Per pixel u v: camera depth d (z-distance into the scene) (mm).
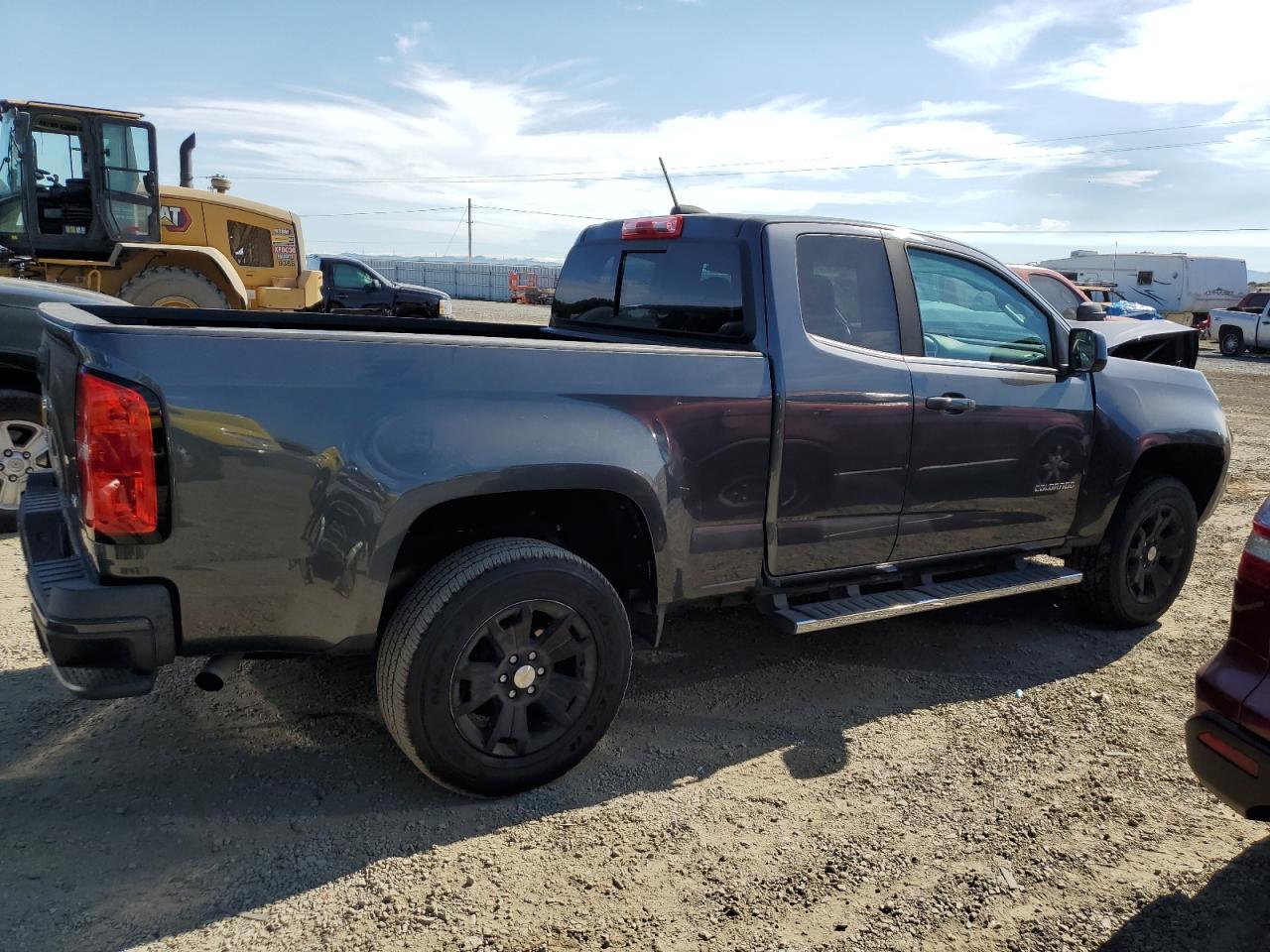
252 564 2652
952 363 4059
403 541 3193
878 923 2555
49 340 3131
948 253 4203
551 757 3117
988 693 4082
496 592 2912
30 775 3074
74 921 2414
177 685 3762
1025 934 2537
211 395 2551
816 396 3588
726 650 4469
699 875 2732
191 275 11875
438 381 2852
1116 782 3352
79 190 11266
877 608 3820
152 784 3061
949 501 4070
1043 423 4293
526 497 3271
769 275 3604
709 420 3365
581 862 2770
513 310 40344
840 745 3564
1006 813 3123
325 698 3711
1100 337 4301
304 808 2975
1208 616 5176
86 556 2686
